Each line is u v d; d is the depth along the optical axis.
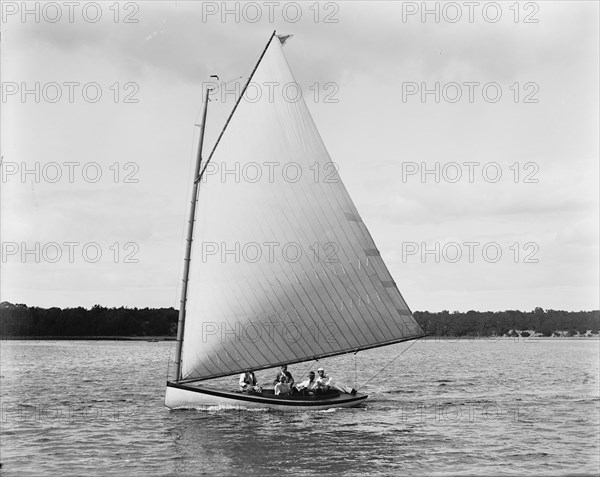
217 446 26.28
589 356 88.62
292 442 26.95
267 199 32.31
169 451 25.67
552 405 37.12
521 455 25.30
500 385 47.91
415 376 56.38
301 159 32.59
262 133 32.41
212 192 32.41
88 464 23.98
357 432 28.81
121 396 40.88
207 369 32.25
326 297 32.69
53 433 28.83
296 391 33.62
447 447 26.48
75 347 104.50
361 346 32.97
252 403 32.50
